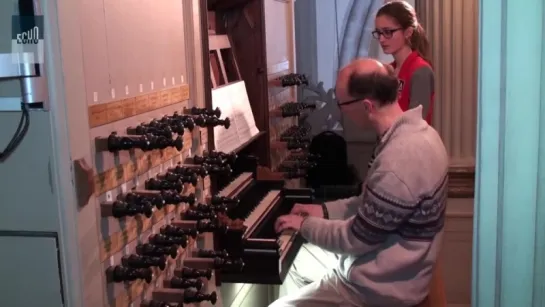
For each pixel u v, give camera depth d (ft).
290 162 11.65
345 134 15.30
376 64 7.20
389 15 9.65
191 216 6.77
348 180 14.66
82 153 4.50
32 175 4.39
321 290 7.34
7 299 4.60
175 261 6.62
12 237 4.50
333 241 6.82
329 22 15.42
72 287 4.48
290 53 13.00
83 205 4.52
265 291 10.89
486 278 2.86
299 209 8.20
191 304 6.86
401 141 6.56
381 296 6.81
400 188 6.35
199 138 7.27
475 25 12.41
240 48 10.03
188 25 6.96
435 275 8.01
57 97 4.24
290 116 11.78
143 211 5.00
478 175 2.82
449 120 12.69
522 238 2.77
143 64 5.77
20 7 4.14
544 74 2.63
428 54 10.12
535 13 2.60
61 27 4.20
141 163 5.73
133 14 5.52
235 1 9.43
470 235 12.16
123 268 5.16
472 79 12.54
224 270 7.15
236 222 7.47
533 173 2.71
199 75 7.25
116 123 5.19
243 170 9.84
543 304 2.78
